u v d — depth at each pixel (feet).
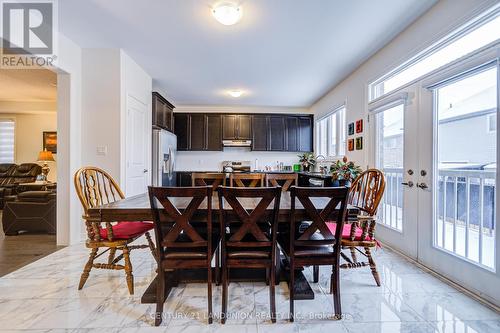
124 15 8.39
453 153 7.44
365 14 8.26
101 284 7.19
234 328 5.38
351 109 13.65
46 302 6.27
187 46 10.59
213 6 7.82
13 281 7.35
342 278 7.65
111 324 5.47
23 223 12.01
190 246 5.60
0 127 21.43
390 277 7.67
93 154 11.00
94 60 10.93
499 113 5.85
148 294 6.32
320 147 19.97
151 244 8.16
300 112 21.89
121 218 5.95
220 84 15.66
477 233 6.79
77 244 10.58
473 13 6.46
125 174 11.47
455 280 7.23
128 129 11.77
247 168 21.56
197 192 5.33
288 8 7.93
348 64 12.42
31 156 21.70
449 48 7.54
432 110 7.99
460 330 5.31
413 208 8.86
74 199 10.67
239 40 10.09
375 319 5.69
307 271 8.31
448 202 7.64
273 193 5.34
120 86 10.98
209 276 5.59
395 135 10.07
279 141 20.86
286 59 11.85
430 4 7.77
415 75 9.00
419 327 5.41
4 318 5.64
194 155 21.53
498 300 6.03
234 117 20.68
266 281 7.30
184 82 15.28
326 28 9.12
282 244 6.46
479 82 6.64
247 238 6.33
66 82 10.30
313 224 5.67
